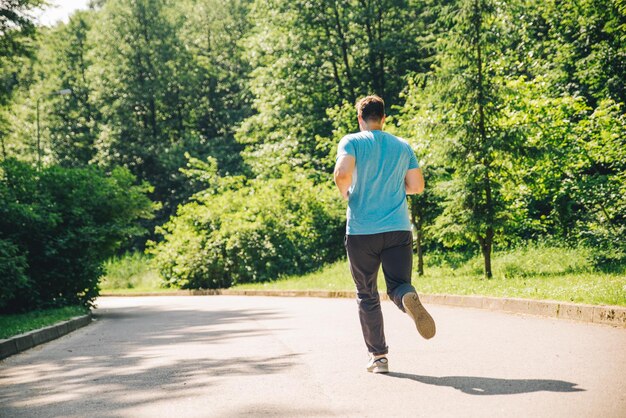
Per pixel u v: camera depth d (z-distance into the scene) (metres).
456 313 10.08
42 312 14.39
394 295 5.10
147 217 18.75
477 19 15.20
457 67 15.58
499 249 20.33
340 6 33.12
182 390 5.17
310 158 34.22
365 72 35.16
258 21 36.22
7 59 21.31
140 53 49.81
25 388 5.86
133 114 50.69
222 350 7.43
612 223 17.98
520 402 4.16
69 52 53.12
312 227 25.91
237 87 52.72
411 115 20.84
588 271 13.32
